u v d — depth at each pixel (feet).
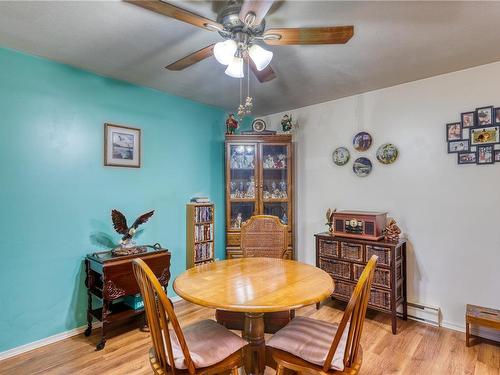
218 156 12.42
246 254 8.18
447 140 8.58
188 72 8.58
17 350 7.12
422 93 9.04
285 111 12.71
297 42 5.36
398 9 5.47
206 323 5.51
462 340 7.75
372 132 10.11
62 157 7.95
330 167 11.23
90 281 8.04
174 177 10.71
